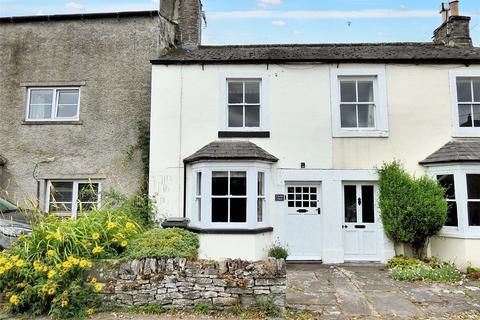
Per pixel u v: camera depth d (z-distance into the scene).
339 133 10.07
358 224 9.91
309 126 10.16
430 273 7.91
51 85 11.16
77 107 11.20
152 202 9.88
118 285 5.84
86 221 6.59
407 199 9.01
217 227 9.30
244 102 10.55
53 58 11.30
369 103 10.27
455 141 9.87
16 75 11.29
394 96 10.16
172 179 10.07
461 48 11.41
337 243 9.73
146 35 11.26
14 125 11.05
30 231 7.45
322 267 9.21
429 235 9.05
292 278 7.99
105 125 10.95
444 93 10.14
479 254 8.88
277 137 10.15
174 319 5.45
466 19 12.10
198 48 12.26
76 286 5.57
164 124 10.30
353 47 11.87
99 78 11.15
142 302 5.79
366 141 10.02
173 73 10.49
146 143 10.77
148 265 5.91
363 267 9.25
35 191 10.73
